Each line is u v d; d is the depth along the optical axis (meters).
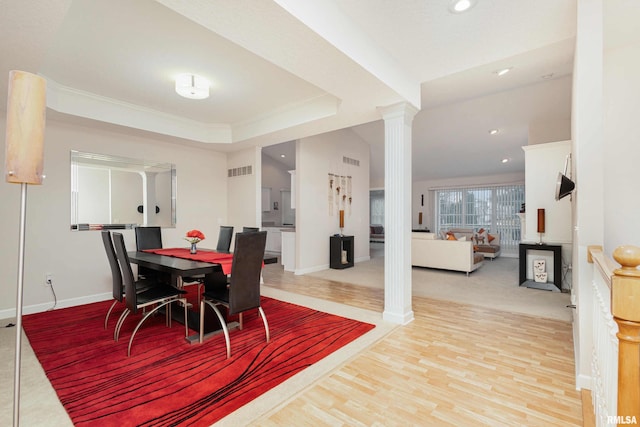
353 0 2.04
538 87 4.62
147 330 3.06
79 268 4.05
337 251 6.40
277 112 4.33
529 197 4.93
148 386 2.04
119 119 3.99
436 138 7.00
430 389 2.00
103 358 2.44
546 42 2.54
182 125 4.66
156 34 2.47
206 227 5.53
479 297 4.23
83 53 2.76
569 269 4.63
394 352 2.53
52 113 3.52
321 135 6.46
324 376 2.17
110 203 4.34
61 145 3.92
